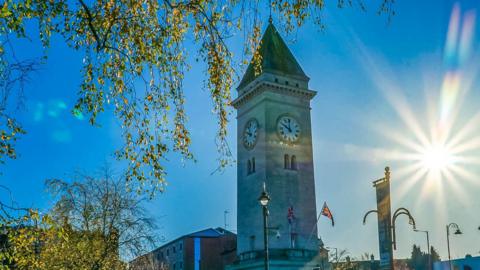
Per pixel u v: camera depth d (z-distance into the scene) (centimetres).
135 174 1156
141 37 1123
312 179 8444
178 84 1157
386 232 2311
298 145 8488
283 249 7825
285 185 8175
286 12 1112
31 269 2080
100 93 1128
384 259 2294
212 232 11738
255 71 1232
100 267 2786
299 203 8219
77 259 2652
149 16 1141
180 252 11300
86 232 2800
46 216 1391
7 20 997
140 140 1138
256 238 8044
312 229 8206
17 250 1487
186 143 1169
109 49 1130
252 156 8512
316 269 6794
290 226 8012
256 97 8644
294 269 7706
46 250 2398
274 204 7975
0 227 1322
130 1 1117
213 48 1155
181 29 1152
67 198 2812
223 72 1167
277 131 8344
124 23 1123
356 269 10575
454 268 8212
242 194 8612
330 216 5891
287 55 8894
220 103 1201
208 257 11169
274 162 8194
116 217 2894
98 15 1122
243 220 8462
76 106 1121
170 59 1145
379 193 2373
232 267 8344
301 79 8769
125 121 1134
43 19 1072
